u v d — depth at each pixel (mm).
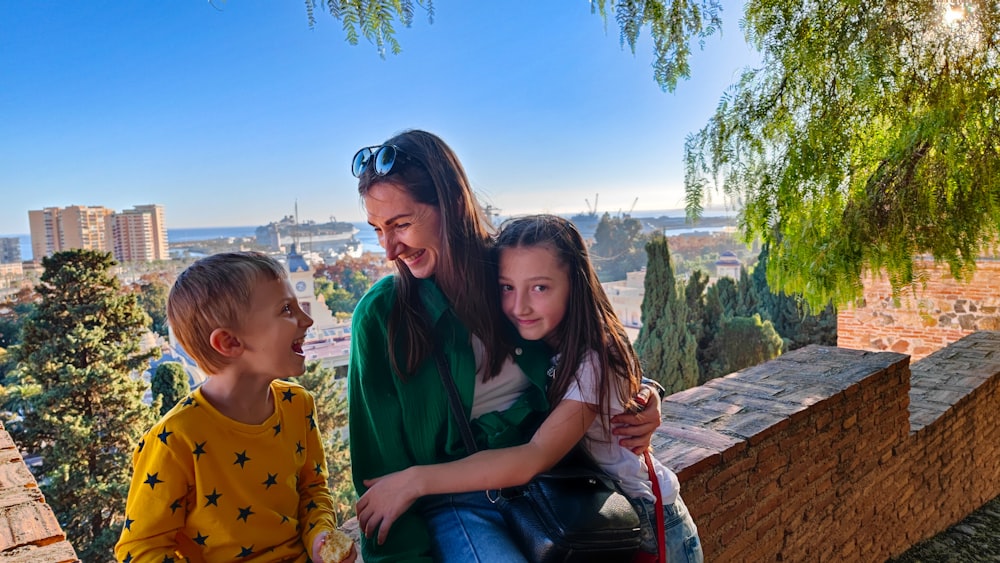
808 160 3520
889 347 8203
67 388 8875
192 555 919
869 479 3217
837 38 3281
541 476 1090
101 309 9477
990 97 3182
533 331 1153
